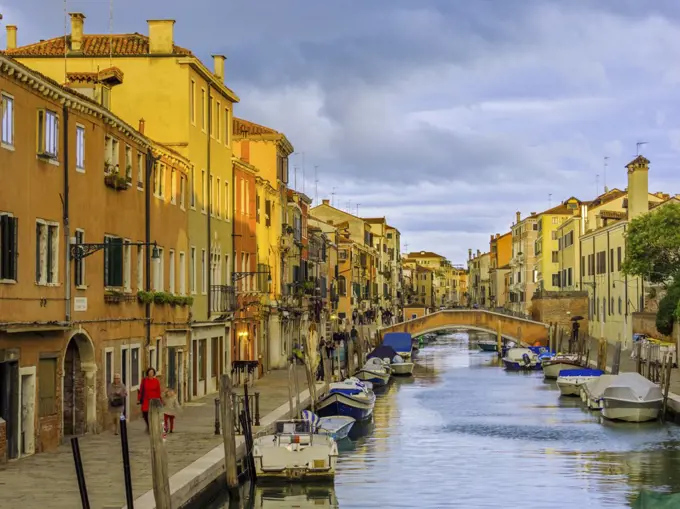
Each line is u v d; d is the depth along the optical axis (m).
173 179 34.59
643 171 68.31
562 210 109.81
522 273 125.12
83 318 24.86
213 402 35.56
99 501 17.70
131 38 38.72
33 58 37.12
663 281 53.72
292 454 25.42
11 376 20.91
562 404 47.84
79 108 24.61
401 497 24.78
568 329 88.19
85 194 25.25
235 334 44.50
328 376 44.44
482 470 28.75
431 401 50.03
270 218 54.72
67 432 25.50
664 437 35.44
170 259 34.12
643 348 59.34
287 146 58.12
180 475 20.48
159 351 32.06
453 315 90.31
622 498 24.73
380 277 132.38
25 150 21.55
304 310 63.94
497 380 64.31
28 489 18.47
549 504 24.05
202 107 39.19
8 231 20.47
